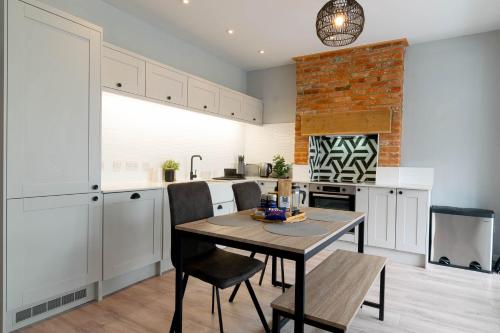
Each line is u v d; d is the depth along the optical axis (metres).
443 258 3.43
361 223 2.34
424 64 3.90
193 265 1.95
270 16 3.26
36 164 2.04
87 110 2.34
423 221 3.39
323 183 4.03
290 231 1.72
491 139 3.57
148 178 3.58
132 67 2.96
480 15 3.17
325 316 1.37
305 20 3.34
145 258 2.83
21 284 1.97
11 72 1.90
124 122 3.31
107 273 2.49
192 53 4.12
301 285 1.40
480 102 3.62
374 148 4.36
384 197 3.61
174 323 1.88
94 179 2.39
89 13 2.90
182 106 3.56
